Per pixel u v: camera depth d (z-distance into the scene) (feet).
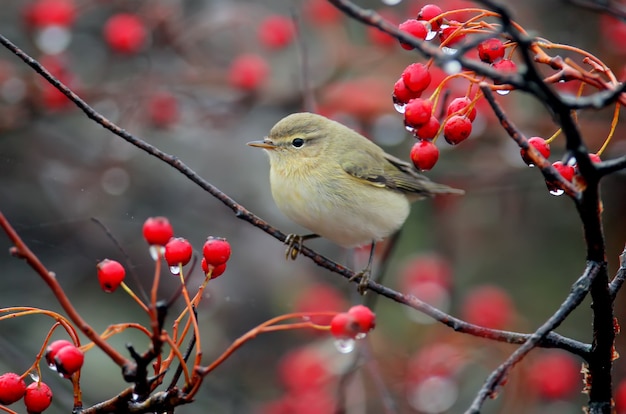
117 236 42.04
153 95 41.78
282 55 47.75
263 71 42.06
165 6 43.14
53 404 34.76
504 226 44.01
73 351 15.28
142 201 44.78
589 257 15.93
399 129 42.47
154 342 14.66
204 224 46.24
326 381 35.94
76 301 39.99
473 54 35.55
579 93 15.84
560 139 40.19
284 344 43.55
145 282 40.70
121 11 48.37
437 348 36.04
